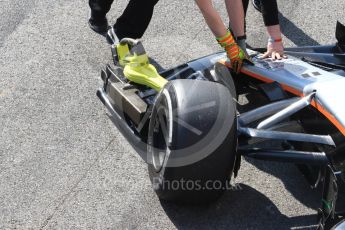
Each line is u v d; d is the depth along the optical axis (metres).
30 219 4.20
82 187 4.42
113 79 4.71
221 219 4.09
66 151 4.73
